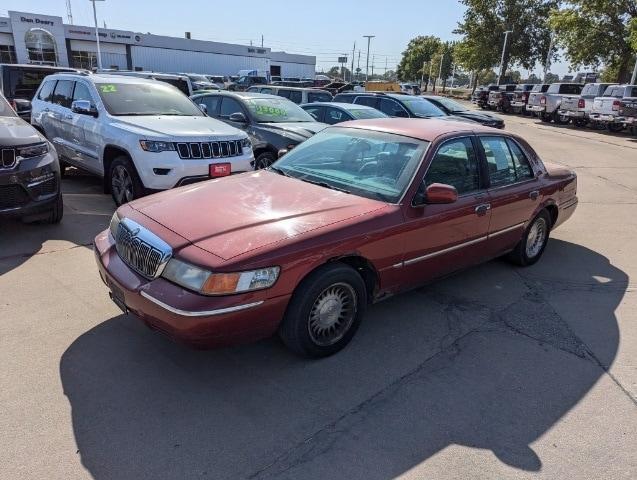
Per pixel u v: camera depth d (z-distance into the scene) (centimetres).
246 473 249
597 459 270
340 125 492
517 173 507
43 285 440
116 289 329
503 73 5216
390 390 321
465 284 500
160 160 618
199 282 288
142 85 786
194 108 792
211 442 268
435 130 441
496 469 259
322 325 342
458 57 5572
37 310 396
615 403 320
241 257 292
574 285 511
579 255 607
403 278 392
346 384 325
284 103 998
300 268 312
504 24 5166
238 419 287
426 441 277
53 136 838
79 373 320
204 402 300
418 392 320
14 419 276
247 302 294
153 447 262
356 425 287
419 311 435
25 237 560
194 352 351
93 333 367
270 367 339
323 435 278
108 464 249
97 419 280
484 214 446
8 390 299
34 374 316
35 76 1219
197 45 5575
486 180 459
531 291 491
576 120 2508
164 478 243
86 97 748
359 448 269
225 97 974
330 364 346
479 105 4025
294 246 309
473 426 291
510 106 3494
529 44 5191
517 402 315
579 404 316
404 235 373
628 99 2034
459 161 434
